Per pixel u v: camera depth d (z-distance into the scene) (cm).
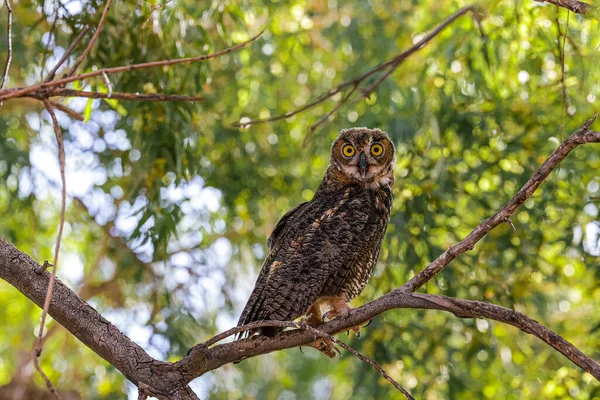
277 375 1925
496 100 1300
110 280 1662
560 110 1252
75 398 1540
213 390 1672
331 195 917
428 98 1391
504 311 645
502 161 1302
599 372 604
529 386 1418
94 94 550
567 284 1395
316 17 1798
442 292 1280
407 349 1347
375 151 938
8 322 1844
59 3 1000
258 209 1681
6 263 706
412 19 1633
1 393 1532
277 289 810
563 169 1241
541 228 1271
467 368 1423
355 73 1590
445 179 1263
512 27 1234
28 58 1313
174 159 1170
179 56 1141
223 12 1198
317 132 1633
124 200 1442
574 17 1193
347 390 1959
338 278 846
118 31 1110
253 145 1662
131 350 690
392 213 1284
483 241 1279
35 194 1505
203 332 1587
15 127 1514
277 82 1716
